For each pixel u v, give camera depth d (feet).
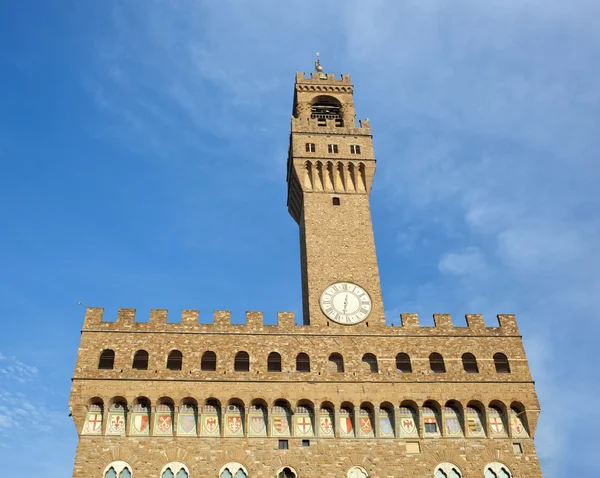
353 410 218.59
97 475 200.95
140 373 218.79
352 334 233.96
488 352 234.38
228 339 228.63
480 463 213.25
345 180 278.26
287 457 208.85
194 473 203.62
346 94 315.99
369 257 257.14
